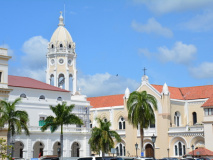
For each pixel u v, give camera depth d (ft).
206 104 299.79
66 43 430.20
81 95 361.71
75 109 338.75
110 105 392.47
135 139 339.36
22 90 304.71
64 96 330.75
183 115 342.44
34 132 289.33
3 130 232.94
